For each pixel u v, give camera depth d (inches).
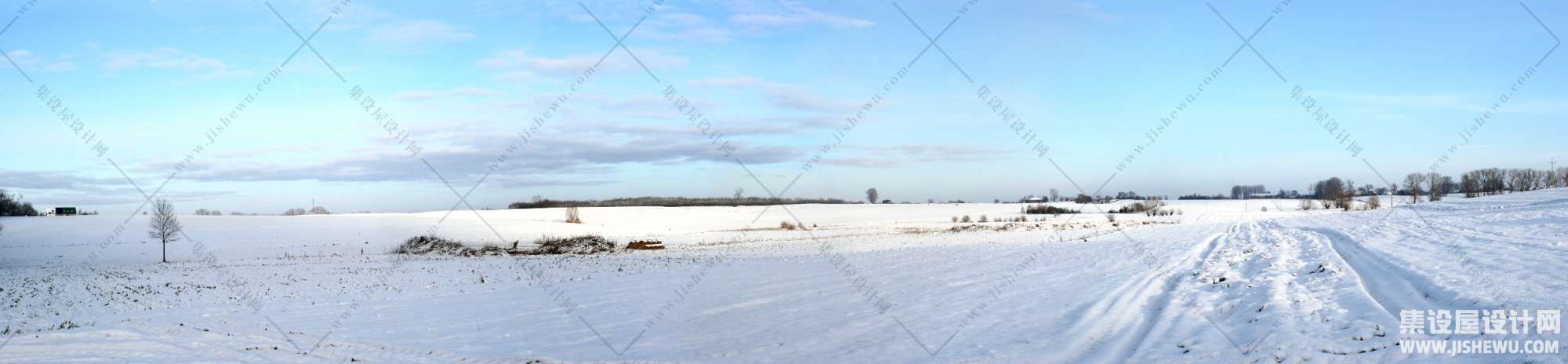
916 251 1432.1
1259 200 5812.0
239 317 724.0
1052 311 590.6
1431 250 707.4
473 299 838.5
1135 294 649.0
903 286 821.9
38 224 2883.9
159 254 1860.2
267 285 1010.1
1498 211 1523.1
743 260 1363.2
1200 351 405.4
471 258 1646.2
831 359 475.5
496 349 549.6
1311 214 2613.2
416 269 1284.4
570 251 1893.5
